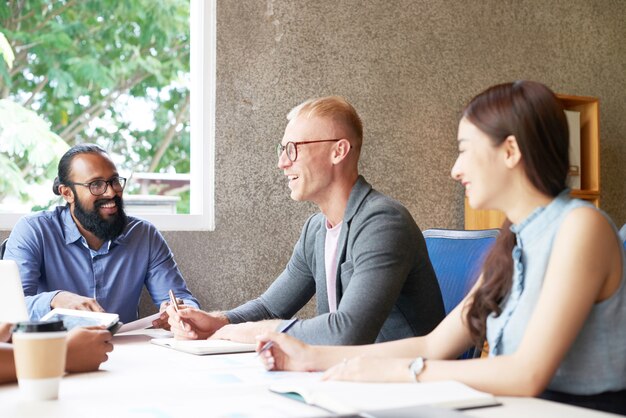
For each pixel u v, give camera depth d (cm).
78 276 264
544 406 104
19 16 574
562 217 122
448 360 127
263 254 324
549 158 123
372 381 120
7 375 128
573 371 123
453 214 365
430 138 360
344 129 204
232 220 319
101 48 599
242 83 321
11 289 190
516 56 382
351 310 175
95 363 142
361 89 344
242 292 320
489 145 125
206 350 168
